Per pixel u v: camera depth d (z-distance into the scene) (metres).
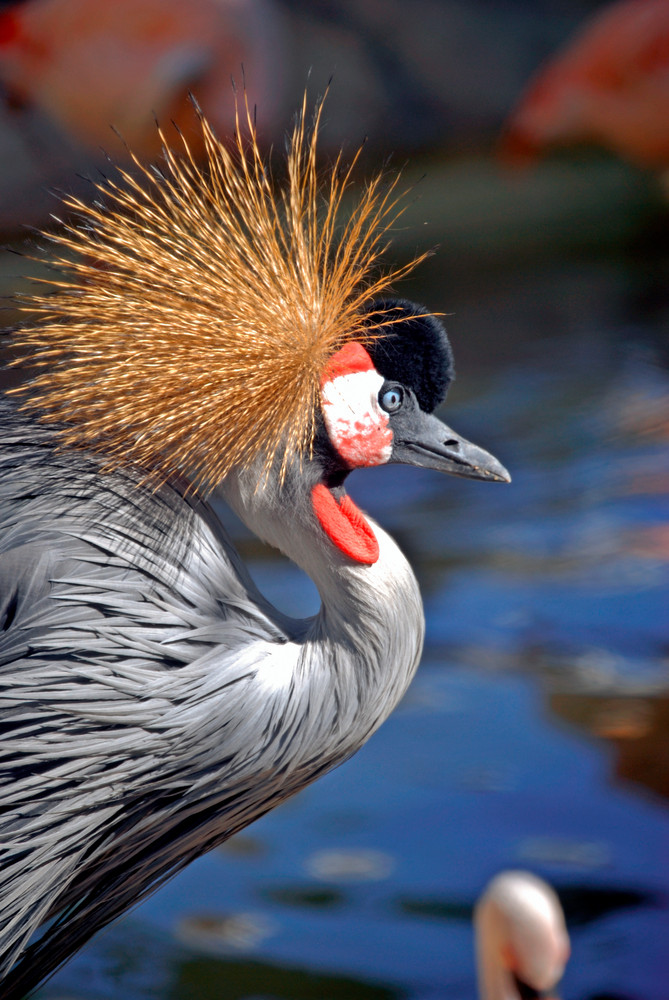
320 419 3.50
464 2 23.03
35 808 3.33
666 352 14.19
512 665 8.57
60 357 3.53
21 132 13.56
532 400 13.05
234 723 3.38
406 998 5.79
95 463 3.46
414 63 21.86
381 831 7.04
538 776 7.43
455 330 15.39
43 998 5.73
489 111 22.09
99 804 3.39
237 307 3.40
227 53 12.41
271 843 7.01
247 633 3.49
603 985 5.78
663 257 18.02
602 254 18.30
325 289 3.51
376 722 3.58
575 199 20.20
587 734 7.80
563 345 14.63
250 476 3.50
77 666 3.31
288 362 3.39
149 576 3.40
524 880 5.56
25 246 3.63
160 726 3.33
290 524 3.50
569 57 17.59
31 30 12.90
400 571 3.55
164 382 3.35
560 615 9.20
